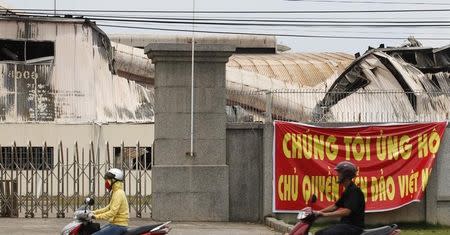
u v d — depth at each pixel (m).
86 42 42.50
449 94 22.89
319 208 21.94
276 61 54.62
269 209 22.17
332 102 22.78
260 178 22.42
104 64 43.53
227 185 22.19
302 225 12.62
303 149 22.17
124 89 44.25
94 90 42.38
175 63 22.16
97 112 42.25
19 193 26.86
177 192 22.05
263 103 23.33
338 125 22.36
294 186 22.12
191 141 22.12
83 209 14.01
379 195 22.14
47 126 39.47
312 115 22.77
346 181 12.59
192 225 21.34
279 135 22.23
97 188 29.84
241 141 22.45
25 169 28.67
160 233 13.91
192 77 22.16
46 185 25.27
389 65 38.81
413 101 22.84
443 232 21.25
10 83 41.53
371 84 38.47
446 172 22.47
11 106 41.34
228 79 48.44
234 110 23.48
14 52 42.44
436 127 22.41
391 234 12.42
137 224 21.20
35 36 41.94
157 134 22.14
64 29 42.28
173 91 22.14
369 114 22.61
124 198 13.91
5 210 23.50
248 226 21.41
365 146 22.25
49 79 41.91
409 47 42.31
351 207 12.39
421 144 22.33
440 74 40.06
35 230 20.03
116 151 39.53
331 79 51.94
